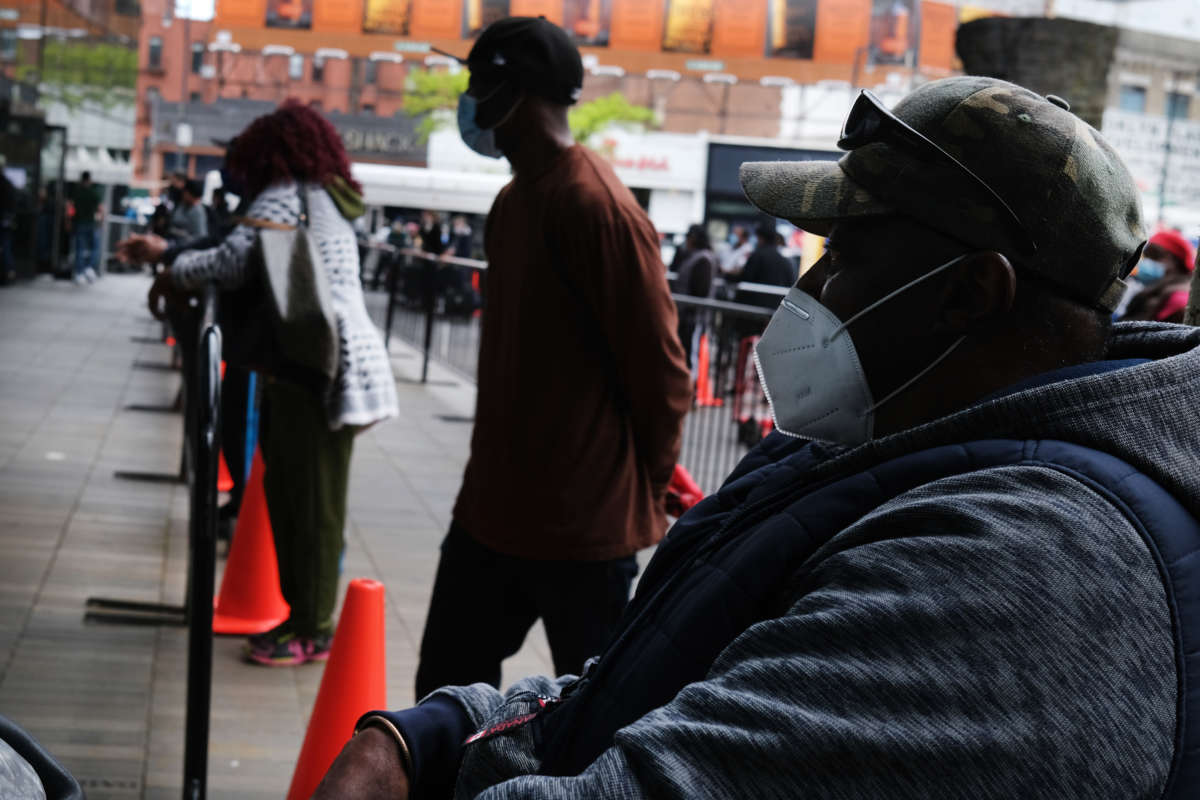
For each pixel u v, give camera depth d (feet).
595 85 161.58
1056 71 18.20
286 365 13.71
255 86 180.24
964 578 3.18
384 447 29.68
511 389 9.64
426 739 4.57
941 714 3.07
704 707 3.39
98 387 34.01
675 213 137.90
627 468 9.66
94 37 72.43
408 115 168.76
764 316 26.76
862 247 4.03
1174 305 20.45
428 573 19.03
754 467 4.87
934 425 3.72
